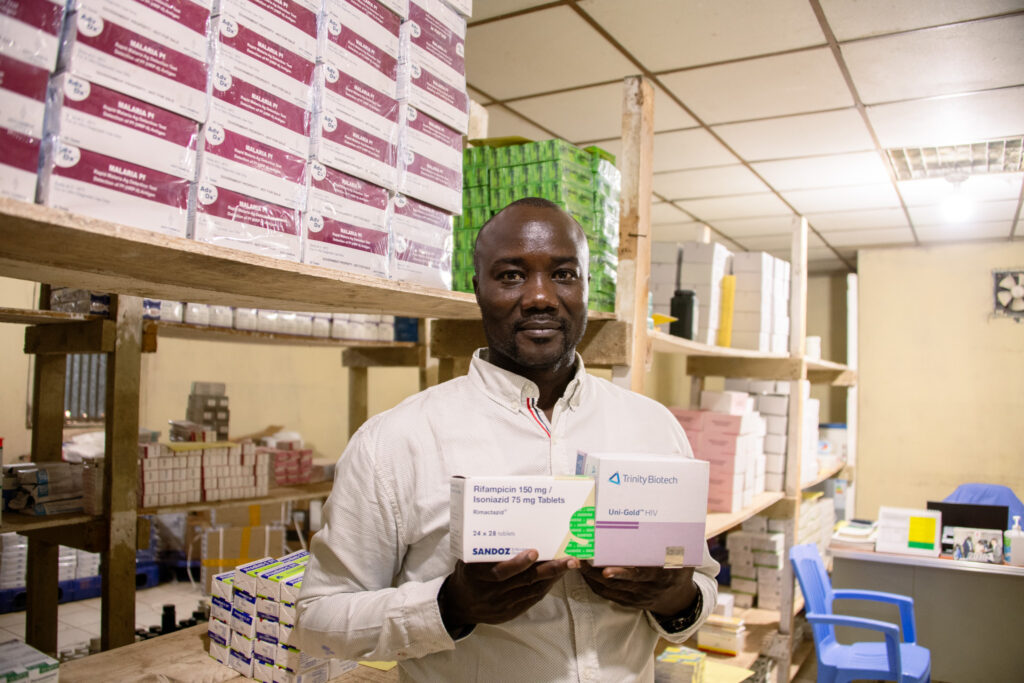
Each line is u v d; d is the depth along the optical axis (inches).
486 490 32.8
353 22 43.3
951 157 146.0
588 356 73.4
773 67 108.2
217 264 34.5
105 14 31.1
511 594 32.1
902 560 133.0
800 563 120.8
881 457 228.5
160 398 195.8
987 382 217.5
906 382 226.7
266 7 38.4
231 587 58.7
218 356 209.8
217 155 35.6
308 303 51.3
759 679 115.3
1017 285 215.5
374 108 44.7
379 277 43.1
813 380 231.9
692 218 203.0
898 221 197.3
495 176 67.2
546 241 39.4
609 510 34.2
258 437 206.8
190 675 56.0
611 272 73.2
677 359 307.3
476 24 98.1
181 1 34.2
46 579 96.8
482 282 41.3
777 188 170.2
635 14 94.1
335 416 242.8
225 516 181.6
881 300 231.3
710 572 43.9
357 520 38.7
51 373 99.6
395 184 46.0
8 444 164.6
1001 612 127.4
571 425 41.4
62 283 41.8
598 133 142.7
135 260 33.5
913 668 111.9
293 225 39.5
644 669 40.3
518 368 41.4
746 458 123.5
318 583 39.4
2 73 28.0
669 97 120.6
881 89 114.2
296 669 53.6
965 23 92.7
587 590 38.1
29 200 28.6
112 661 58.1
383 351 148.6
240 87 36.8
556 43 103.0
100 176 30.9
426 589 34.9
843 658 116.6
